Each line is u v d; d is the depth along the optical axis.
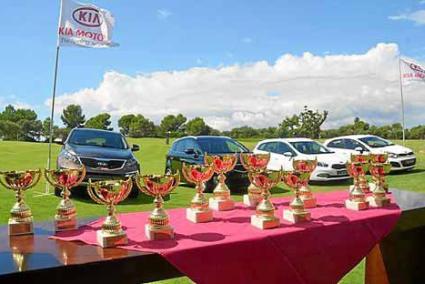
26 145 27.86
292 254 2.06
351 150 13.64
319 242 2.16
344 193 3.44
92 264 1.63
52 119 9.43
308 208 2.71
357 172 2.90
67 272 1.58
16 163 17.50
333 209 2.69
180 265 1.76
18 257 1.67
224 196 2.71
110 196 1.89
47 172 2.15
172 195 9.35
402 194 3.25
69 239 1.94
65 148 8.56
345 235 2.29
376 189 2.78
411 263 3.26
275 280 1.99
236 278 1.88
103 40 9.62
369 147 13.57
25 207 2.07
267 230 2.12
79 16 9.47
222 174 2.78
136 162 8.66
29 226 2.04
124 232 1.91
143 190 2.04
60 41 9.30
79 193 8.70
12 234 2.00
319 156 11.61
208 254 1.84
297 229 2.14
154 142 34.00
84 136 9.16
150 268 1.74
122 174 8.12
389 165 2.98
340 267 2.20
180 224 2.26
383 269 3.16
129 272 1.70
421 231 3.27
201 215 2.32
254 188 2.77
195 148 10.23
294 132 37.31
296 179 2.45
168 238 1.94
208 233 2.06
